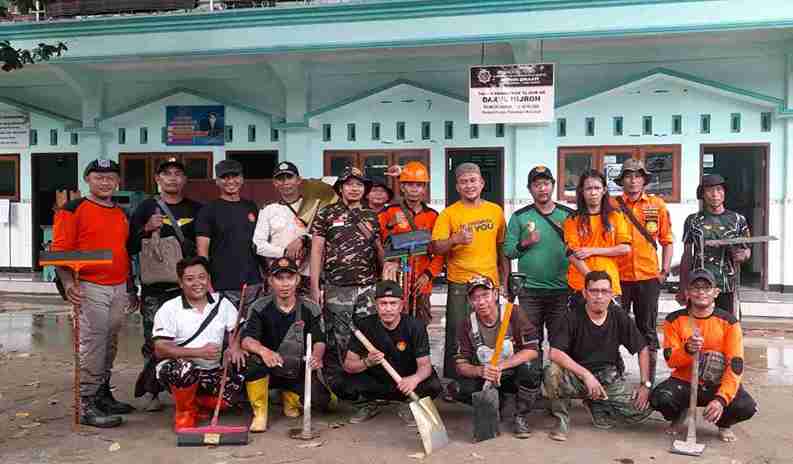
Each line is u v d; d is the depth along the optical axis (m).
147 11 10.19
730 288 5.71
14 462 4.20
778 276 9.74
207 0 10.33
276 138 11.04
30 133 11.95
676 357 4.58
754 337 7.66
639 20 8.64
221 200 5.42
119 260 5.02
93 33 10.04
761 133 9.67
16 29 10.19
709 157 9.89
